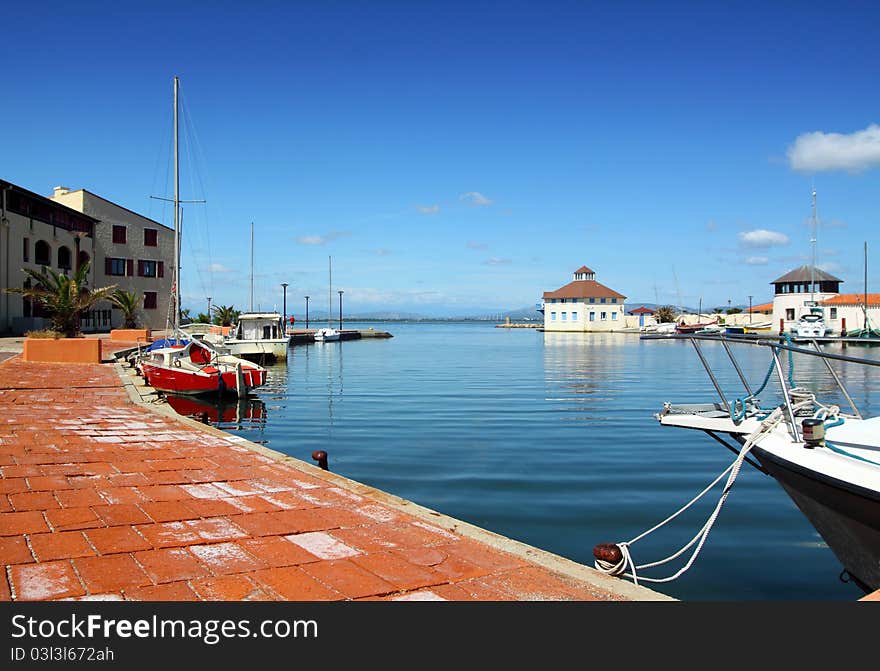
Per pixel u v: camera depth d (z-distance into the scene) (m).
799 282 77.62
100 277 54.00
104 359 27.95
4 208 39.41
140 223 57.31
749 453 8.66
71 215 49.09
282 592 4.50
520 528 8.95
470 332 141.00
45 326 41.66
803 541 8.35
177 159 28.47
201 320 63.47
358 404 23.23
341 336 82.81
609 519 9.35
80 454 9.25
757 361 45.56
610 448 14.69
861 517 5.80
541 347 68.50
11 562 4.92
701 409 8.63
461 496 10.62
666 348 64.19
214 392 23.17
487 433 16.86
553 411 21.11
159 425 12.20
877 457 6.18
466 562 5.16
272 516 6.31
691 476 11.98
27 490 7.11
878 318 69.56
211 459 9.08
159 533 5.70
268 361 42.19
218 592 4.48
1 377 20.08
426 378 33.78
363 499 7.01
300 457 13.84
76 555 5.09
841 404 21.88
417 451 14.45
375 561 5.13
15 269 40.94
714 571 7.37
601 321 113.00
